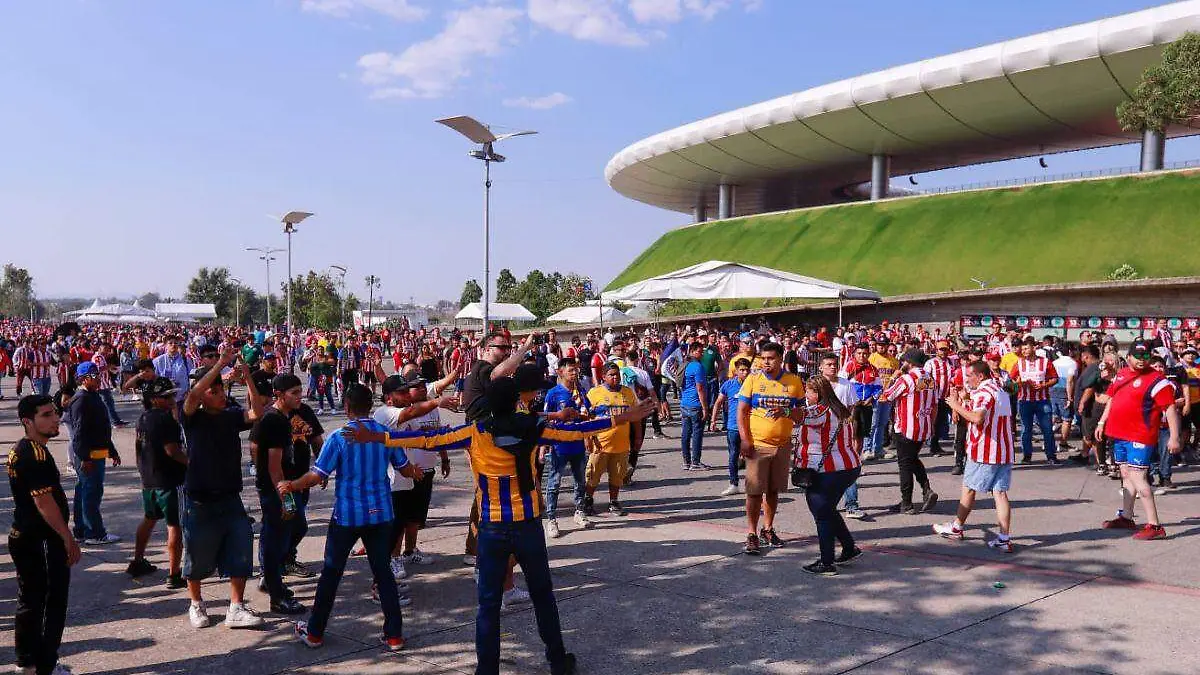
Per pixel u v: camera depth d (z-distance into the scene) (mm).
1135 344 8016
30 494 4820
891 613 5859
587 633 5547
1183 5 44500
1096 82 50469
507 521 4660
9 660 5199
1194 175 48406
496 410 4719
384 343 36156
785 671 4875
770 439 7570
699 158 74562
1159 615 5758
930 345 21625
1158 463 10352
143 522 6789
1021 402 12430
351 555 7594
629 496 10336
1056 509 9227
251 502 9672
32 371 21766
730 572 6934
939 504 9609
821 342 25672
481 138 21094
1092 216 49375
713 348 16438
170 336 17578
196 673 4961
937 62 54562
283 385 6043
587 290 72938
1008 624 5605
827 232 62094
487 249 21891
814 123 62781
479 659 4645
